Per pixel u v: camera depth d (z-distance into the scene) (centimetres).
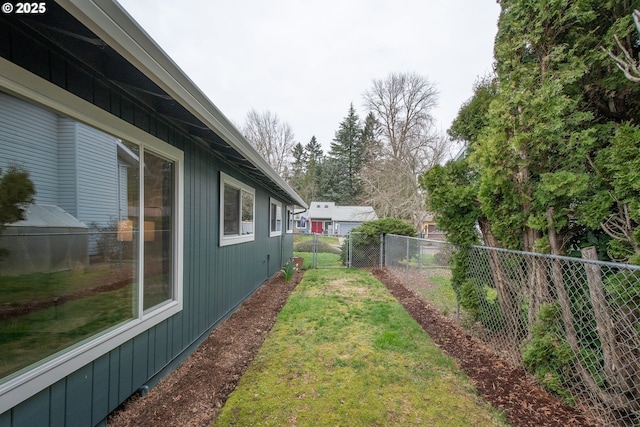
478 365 298
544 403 233
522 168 279
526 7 273
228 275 468
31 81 157
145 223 258
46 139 171
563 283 252
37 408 157
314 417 223
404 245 769
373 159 2236
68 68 180
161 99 247
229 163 473
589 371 230
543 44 272
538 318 260
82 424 186
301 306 513
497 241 343
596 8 257
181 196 311
